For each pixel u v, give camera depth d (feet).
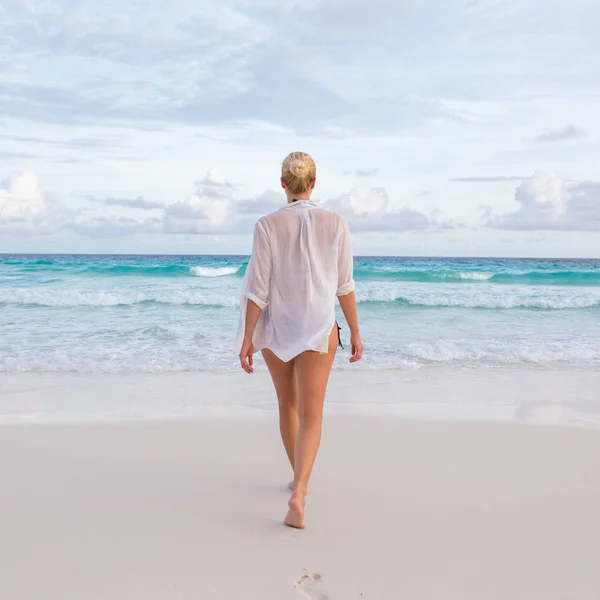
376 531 9.11
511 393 20.12
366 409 17.57
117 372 23.59
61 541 8.70
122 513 9.79
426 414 16.94
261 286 9.45
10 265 92.12
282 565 7.99
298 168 9.48
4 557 8.16
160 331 33.60
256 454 13.12
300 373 9.46
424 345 29.25
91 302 48.01
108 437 14.40
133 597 7.13
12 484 11.14
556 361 26.50
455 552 8.40
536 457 13.00
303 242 9.34
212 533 9.03
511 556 8.28
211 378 22.47
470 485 11.19
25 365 24.27
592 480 11.50
